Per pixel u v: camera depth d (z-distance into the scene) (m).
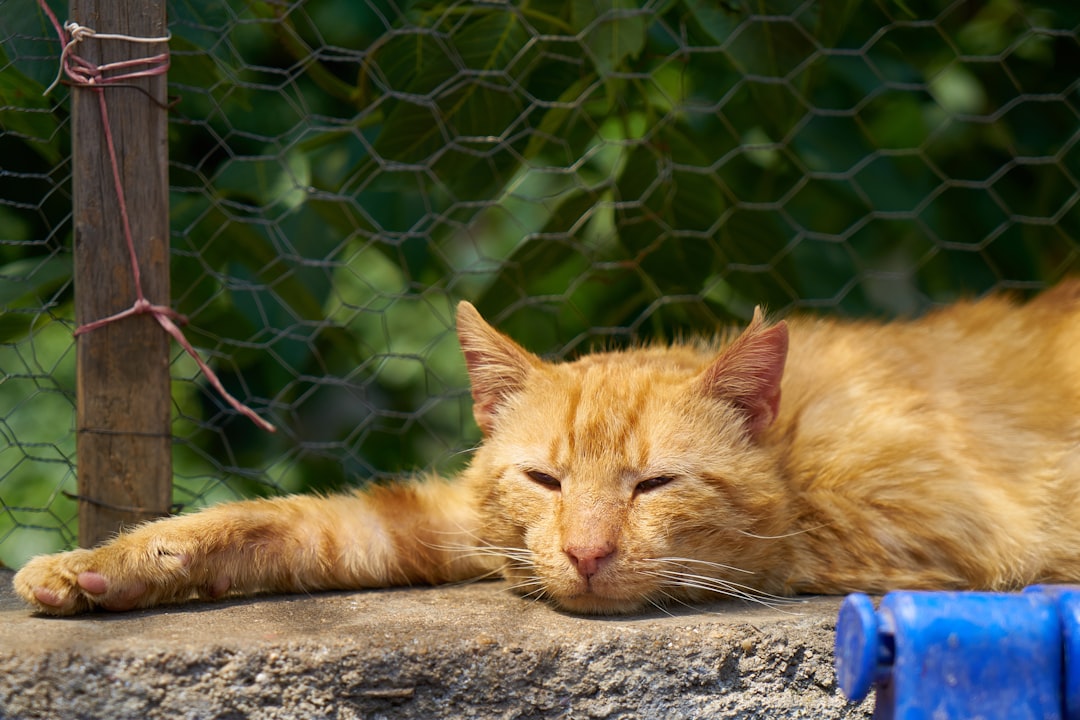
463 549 3.52
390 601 3.23
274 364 4.89
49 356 5.04
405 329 5.52
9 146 4.48
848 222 5.22
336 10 4.80
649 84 5.02
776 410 3.29
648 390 3.25
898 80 4.98
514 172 4.86
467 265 5.55
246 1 4.37
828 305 5.11
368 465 4.93
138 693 2.60
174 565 3.05
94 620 2.93
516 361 3.39
